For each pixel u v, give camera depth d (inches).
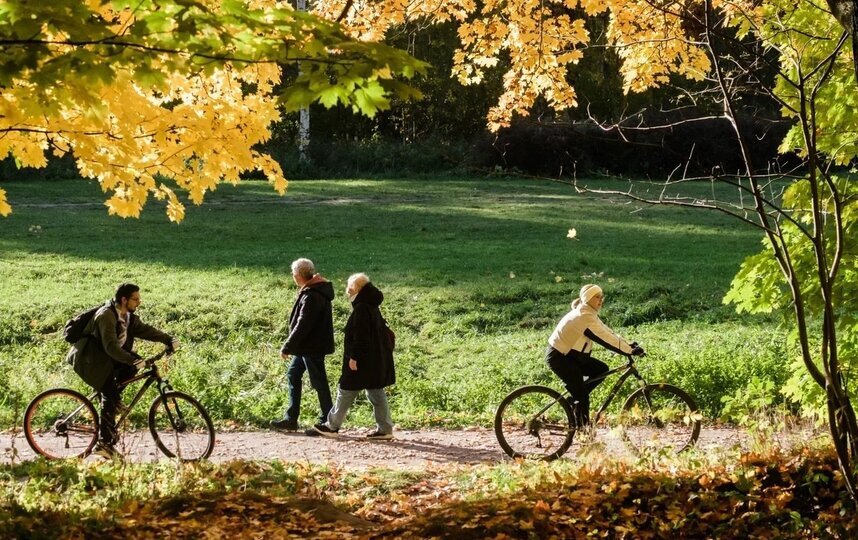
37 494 302.8
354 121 2321.6
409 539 272.2
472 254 1094.4
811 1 314.8
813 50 334.0
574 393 397.1
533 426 402.0
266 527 279.1
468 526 277.3
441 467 393.4
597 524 285.7
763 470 319.0
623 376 402.0
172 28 229.3
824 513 291.6
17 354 645.9
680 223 1389.0
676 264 1026.7
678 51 403.9
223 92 337.1
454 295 855.7
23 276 899.4
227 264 997.8
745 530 285.3
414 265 1010.1
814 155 245.3
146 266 971.3
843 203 256.1
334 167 2036.2
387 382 449.4
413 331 762.2
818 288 358.0
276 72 336.5
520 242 1203.2
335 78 237.9
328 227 1310.3
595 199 1649.9
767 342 649.0
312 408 527.8
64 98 244.5
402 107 2278.5
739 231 1320.1
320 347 460.8
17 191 1579.7
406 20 468.8
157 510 296.4
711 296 849.5
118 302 384.8
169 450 408.8
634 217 1450.5
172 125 323.6
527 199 1654.8
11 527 257.4
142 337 395.2
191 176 339.0
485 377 600.7
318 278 465.4
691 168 1763.0
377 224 1346.0
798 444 341.4
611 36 432.5
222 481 339.9
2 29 217.8
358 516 313.3
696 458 340.5
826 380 259.9
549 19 436.1
